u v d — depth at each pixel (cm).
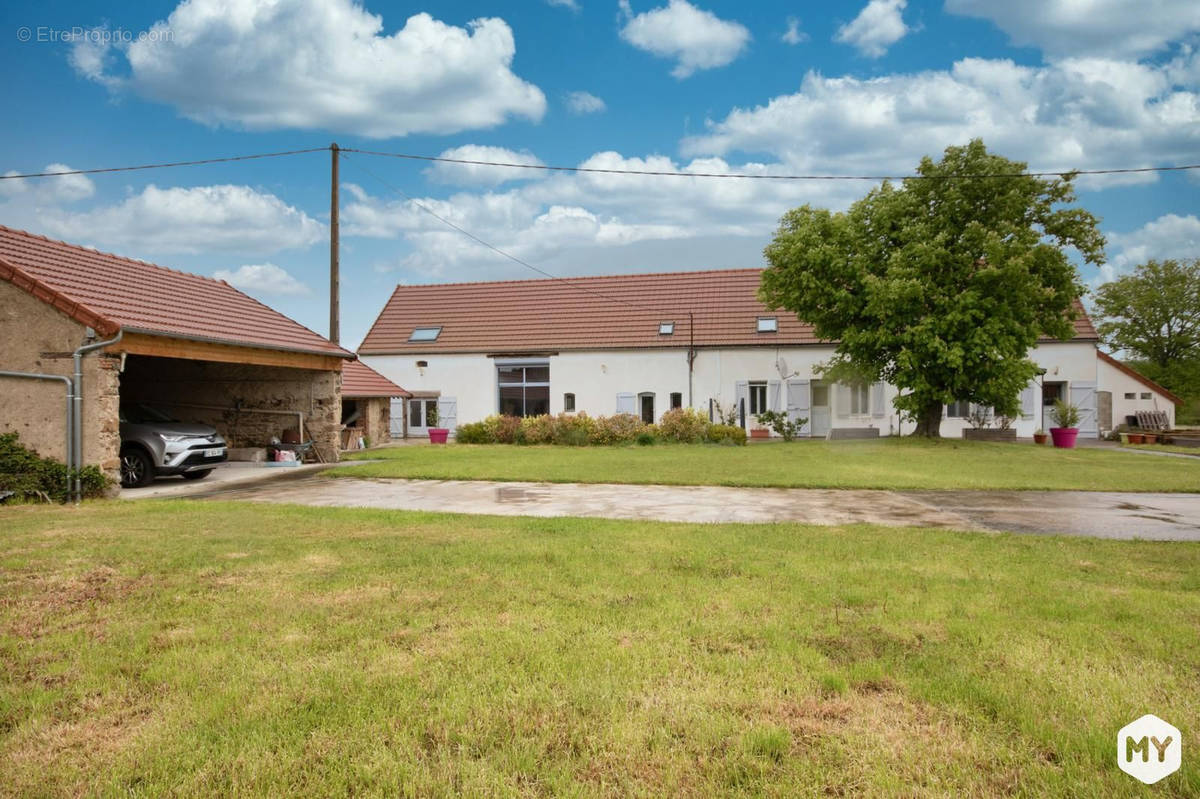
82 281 1261
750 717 315
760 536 739
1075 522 870
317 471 1556
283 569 575
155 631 424
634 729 302
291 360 1606
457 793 257
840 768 274
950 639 412
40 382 1127
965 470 1509
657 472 1456
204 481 1391
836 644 404
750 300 3198
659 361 3044
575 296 3419
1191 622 445
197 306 1501
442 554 634
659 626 430
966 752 284
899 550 663
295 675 357
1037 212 2147
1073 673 360
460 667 368
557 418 2538
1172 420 2903
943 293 2061
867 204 2288
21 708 323
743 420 2945
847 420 2886
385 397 2622
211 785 263
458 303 3519
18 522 825
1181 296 3822
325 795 256
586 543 692
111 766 274
